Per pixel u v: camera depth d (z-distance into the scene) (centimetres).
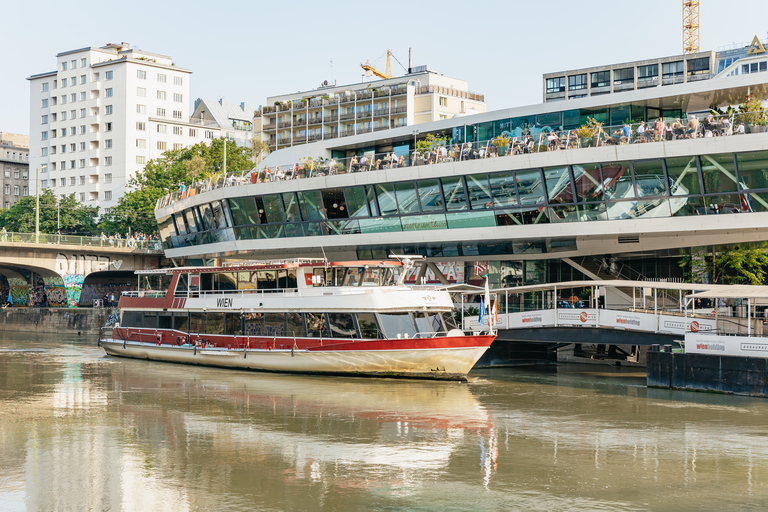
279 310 4019
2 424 2634
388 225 5172
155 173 10725
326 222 5416
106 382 3647
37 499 1828
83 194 14175
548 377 4003
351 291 3903
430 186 4919
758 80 4641
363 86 13275
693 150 4047
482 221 4812
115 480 1975
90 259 8262
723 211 4094
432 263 5538
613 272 5278
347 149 7125
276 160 7544
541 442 2389
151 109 14100
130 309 4859
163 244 7175
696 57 11469
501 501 1827
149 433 2492
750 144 3909
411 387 3488
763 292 3388
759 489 1928
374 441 2389
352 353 3747
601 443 2378
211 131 15138
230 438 2423
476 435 2480
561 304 5022
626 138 4247
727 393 3272
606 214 4400
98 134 14038
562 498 1852
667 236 4472
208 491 1888
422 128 6331
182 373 4000
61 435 2464
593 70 12150
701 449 2312
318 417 2758
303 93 14062
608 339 3872
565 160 4394
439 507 1781
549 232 4603
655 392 3369
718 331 3475
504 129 5791
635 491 1906
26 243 7650
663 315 3697
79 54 14250
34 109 14912
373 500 1827
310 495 1859
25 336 7456
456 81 13050
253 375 3900
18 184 17050
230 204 5903
